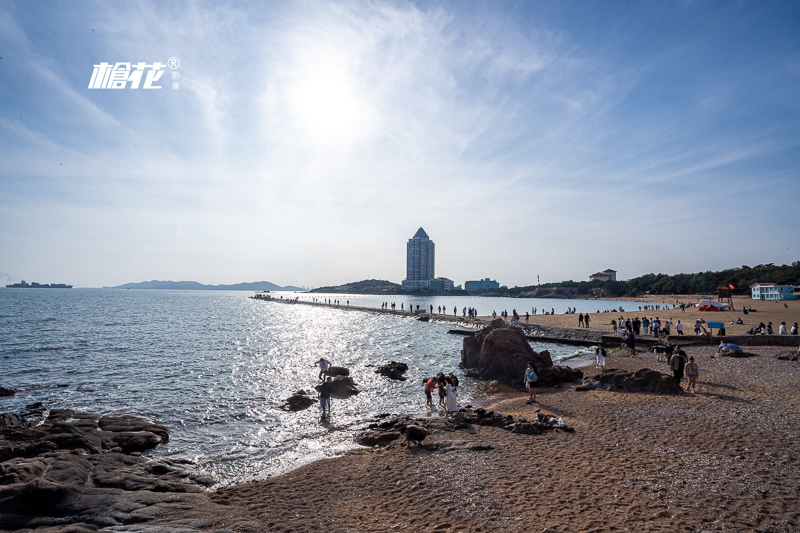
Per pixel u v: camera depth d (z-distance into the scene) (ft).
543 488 31.09
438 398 71.51
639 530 24.63
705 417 48.78
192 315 298.56
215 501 31.81
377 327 224.53
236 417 60.59
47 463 34.58
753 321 175.32
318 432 53.62
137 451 46.09
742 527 24.85
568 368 82.84
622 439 42.45
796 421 46.26
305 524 27.25
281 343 149.48
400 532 25.77
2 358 108.17
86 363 102.27
